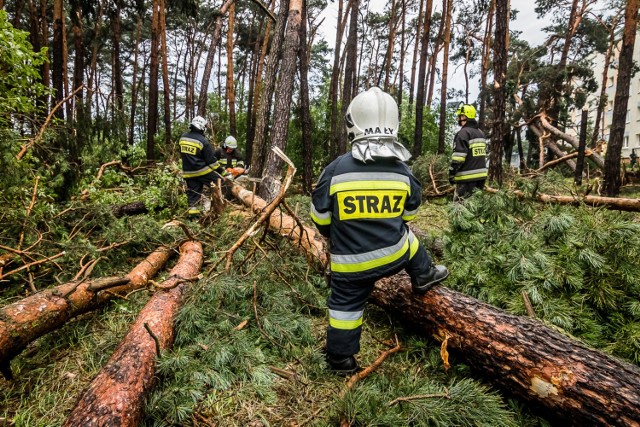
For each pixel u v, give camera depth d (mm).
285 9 7105
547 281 2217
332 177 1808
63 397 1759
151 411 1539
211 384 1803
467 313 1964
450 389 1637
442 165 7688
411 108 14070
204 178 5277
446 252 3041
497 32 6117
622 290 2146
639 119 29219
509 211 3223
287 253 3186
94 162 5383
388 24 22609
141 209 5531
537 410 1671
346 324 1845
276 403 1744
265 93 7211
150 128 10922
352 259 1778
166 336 1998
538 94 14586
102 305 2547
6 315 1818
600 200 4422
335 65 12852
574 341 1689
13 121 3562
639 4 7352
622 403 1360
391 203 1772
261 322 2287
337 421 1577
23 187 3201
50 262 2852
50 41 16109
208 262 3326
